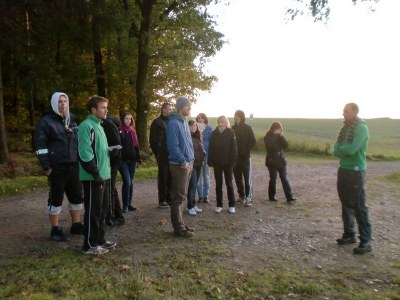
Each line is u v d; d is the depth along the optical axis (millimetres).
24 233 6367
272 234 6484
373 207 9000
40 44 17344
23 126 20109
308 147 26188
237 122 8617
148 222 7027
